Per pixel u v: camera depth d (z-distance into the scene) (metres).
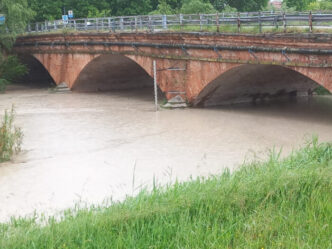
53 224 10.27
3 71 45.75
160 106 31.59
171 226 9.92
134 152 20.23
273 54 24.58
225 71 27.53
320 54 22.44
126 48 35.34
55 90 42.97
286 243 9.23
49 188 16.05
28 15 46.25
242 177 12.85
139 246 9.38
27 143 22.30
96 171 17.77
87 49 39.88
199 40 28.52
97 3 63.59
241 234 9.62
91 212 11.26
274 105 31.20
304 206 10.96
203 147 20.58
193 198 11.08
